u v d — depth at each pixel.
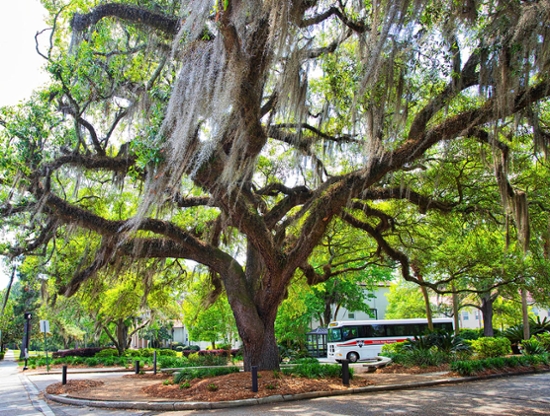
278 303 12.91
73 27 10.39
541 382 12.33
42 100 10.89
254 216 11.20
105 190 14.52
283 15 7.59
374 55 7.23
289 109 10.20
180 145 8.45
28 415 9.67
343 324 26.88
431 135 9.96
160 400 10.30
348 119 11.87
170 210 12.92
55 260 14.55
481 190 14.05
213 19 9.19
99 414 9.40
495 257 17.06
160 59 11.68
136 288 19.77
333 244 18.20
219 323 31.34
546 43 7.11
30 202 10.64
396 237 18.73
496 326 43.38
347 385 11.62
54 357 32.44
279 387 10.67
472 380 13.22
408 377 13.92
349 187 11.10
